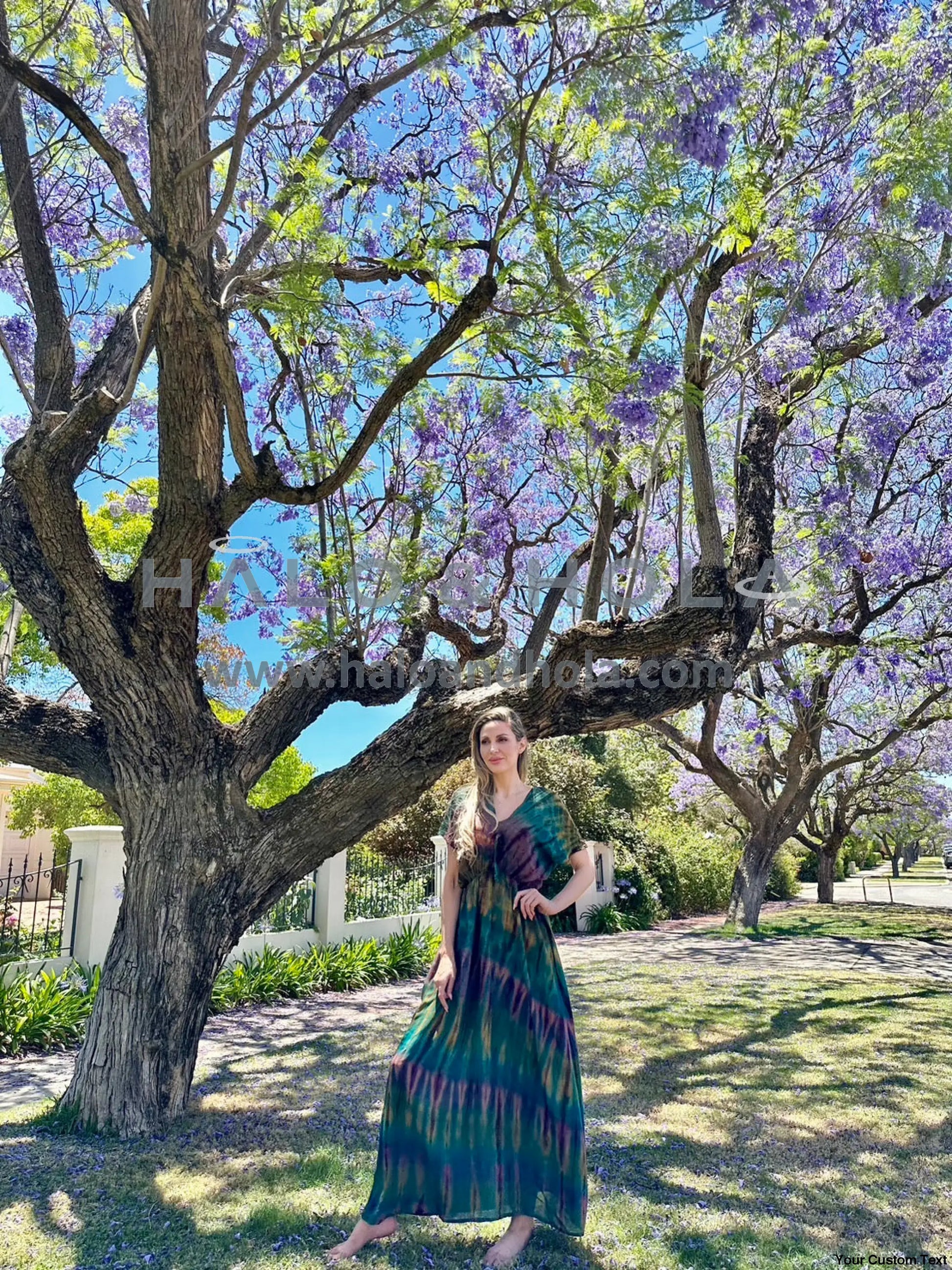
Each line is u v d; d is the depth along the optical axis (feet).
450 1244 9.61
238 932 15.76
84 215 23.49
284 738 17.06
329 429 21.86
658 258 16.28
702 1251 9.50
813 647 42.86
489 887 10.06
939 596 39.60
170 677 15.56
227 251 20.92
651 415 17.70
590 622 17.46
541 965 9.82
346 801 16.07
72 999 23.09
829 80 19.54
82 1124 14.02
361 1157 12.60
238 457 14.53
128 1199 10.96
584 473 24.39
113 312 22.88
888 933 47.21
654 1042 21.09
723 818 70.85
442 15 14.94
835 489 32.22
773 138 19.13
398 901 40.63
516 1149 9.22
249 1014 26.55
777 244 19.13
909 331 24.41
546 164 18.45
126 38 20.29
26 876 26.37
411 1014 26.30
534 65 19.26
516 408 28.14
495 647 26.73
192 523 15.06
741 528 20.72
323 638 19.67
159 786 15.39
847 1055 19.81
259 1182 11.51
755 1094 16.52
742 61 17.17
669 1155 12.96
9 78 16.49
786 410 22.68
